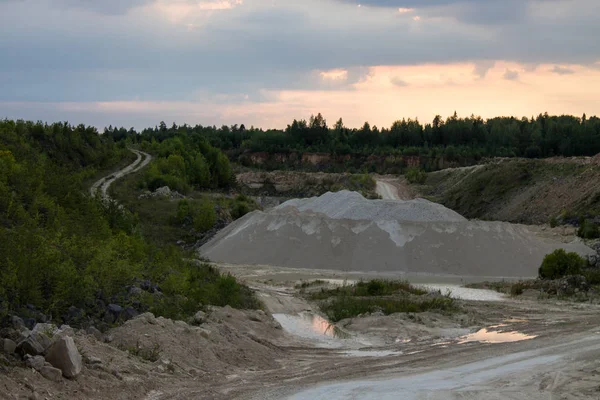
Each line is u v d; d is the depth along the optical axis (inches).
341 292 1214.9
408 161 5433.1
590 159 3599.9
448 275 1691.7
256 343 698.2
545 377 542.9
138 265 830.5
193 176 3531.0
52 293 603.5
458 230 1850.4
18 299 557.3
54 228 839.7
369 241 1830.7
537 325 893.8
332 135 6461.6
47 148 2842.0
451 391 491.8
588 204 2915.8
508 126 6609.3
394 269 1733.5
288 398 467.2
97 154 3270.2
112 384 453.7
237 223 2108.8
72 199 1149.7
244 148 5777.6
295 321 932.0
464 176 4286.4
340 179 4490.7
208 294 900.6
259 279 1526.8
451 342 784.3
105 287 686.5
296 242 1872.5
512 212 3393.2
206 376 537.6
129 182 2847.0
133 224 1475.1
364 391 492.4
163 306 722.8
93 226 989.8
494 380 534.3
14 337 465.4
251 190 4372.5
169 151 3821.4
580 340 741.9
